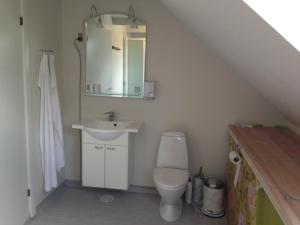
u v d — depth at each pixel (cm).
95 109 320
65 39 311
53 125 278
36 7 254
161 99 306
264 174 151
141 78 305
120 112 316
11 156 224
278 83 160
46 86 263
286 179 144
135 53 301
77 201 298
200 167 309
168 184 246
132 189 326
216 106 298
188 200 299
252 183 173
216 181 289
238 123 297
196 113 303
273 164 167
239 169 217
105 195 314
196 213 283
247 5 97
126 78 308
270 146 209
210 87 296
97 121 312
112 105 316
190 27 257
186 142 296
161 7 289
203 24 184
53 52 290
